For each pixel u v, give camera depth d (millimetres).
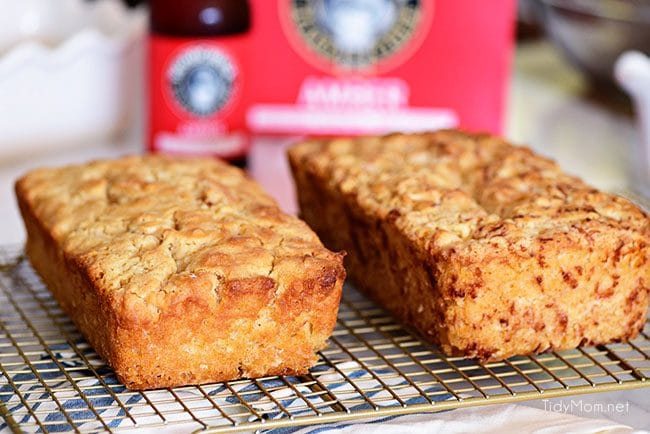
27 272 743
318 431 599
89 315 643
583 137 983
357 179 716
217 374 629
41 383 615
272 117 941
